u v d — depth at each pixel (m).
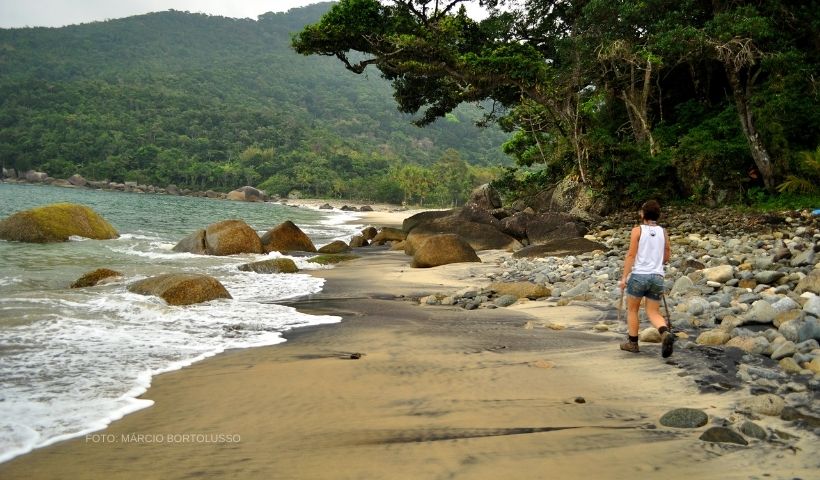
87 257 15.48
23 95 181.50
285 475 3.29
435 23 29.84
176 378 5.31
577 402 4.56
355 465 3.41
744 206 23.31
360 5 28.41
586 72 28.11
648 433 3.82
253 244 18.55
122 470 3.38
